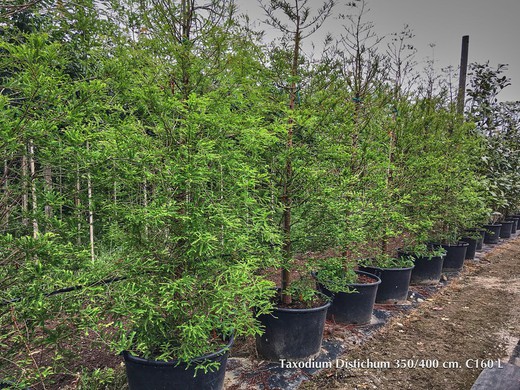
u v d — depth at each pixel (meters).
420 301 4.57
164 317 2.15
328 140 3.09
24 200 2.10
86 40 2.18
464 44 7.93
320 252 3.28
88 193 2.14
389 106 4.48
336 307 3.75
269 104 2.87
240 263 2.15
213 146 2.13
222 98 2.24
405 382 2.70
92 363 2.65
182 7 2.30
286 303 3.10
